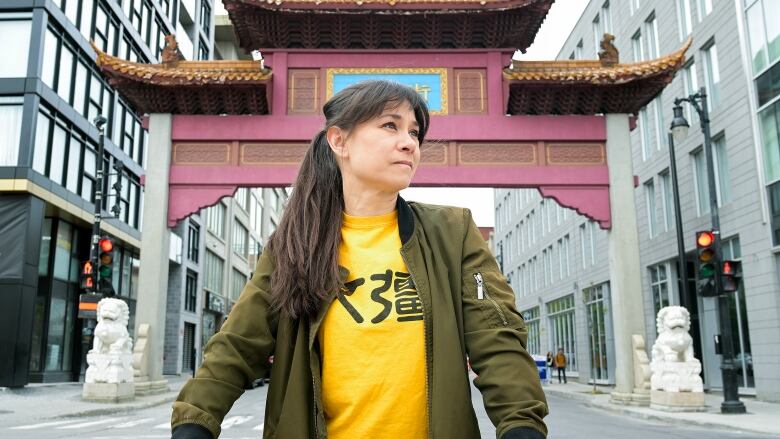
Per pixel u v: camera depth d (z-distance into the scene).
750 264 17.44
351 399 1.47
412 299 1.52
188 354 36.00
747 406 15.13
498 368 1.39
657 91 16.95
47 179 20.38
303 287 1.53
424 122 1.72
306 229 1.60
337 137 1.69
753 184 17.28
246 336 1.54
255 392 23.50
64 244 22.88
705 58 20.19
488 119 17.19
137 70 16.47
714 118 19.38
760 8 17.09
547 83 16.75
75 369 23.31
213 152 17.23
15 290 18.84
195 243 37.09
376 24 17.33
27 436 9.41
